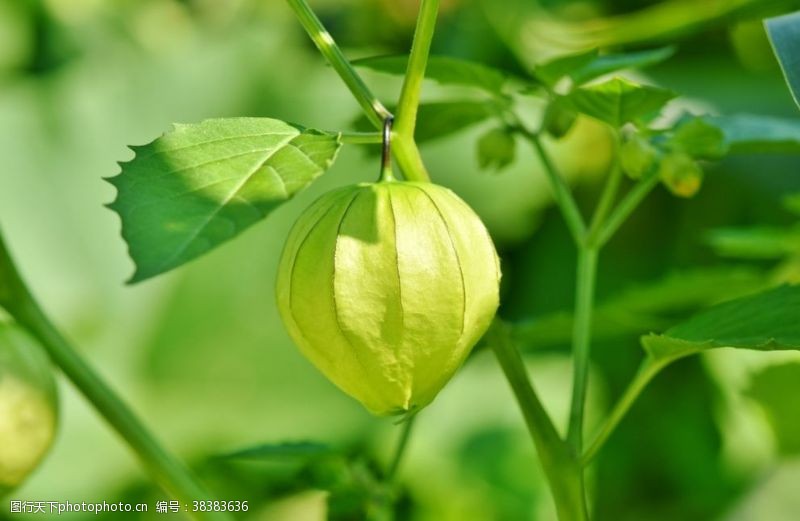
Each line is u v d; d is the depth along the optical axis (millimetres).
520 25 1108
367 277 533
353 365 537
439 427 1109
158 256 504
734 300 578
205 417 1199
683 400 1112
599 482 1099
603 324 676
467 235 539
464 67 609
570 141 1135
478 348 1105
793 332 564
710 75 1068
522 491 1084
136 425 633
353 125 635
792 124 644
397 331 534
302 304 536
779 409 767
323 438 1162
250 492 1046
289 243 542
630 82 576
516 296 1171
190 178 516
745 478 1087
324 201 541
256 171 518
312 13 555
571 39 1047
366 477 647
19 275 630
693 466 1096
